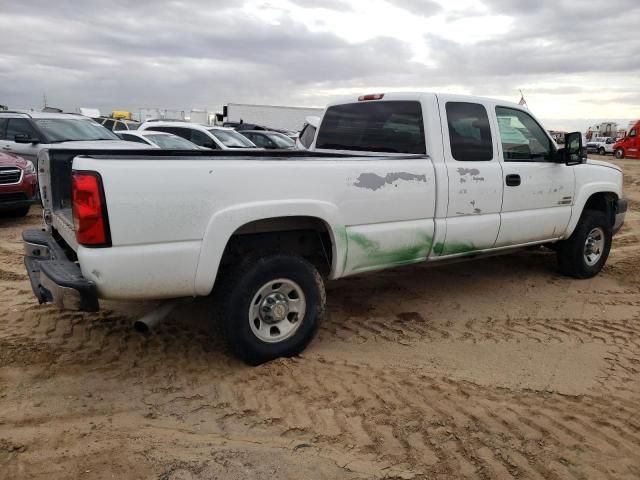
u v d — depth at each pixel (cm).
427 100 464
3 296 514
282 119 3319
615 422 325
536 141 553
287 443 296
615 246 845
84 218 310
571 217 588
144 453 282
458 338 451
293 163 371
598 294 580
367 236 412
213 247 343
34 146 1002
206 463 276
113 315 468
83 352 398
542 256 736
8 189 875
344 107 552
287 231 404
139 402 334
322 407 331
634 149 3491
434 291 574
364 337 446
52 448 284
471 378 376
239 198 351
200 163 339
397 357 408
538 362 408
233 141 1546
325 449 291
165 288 336
